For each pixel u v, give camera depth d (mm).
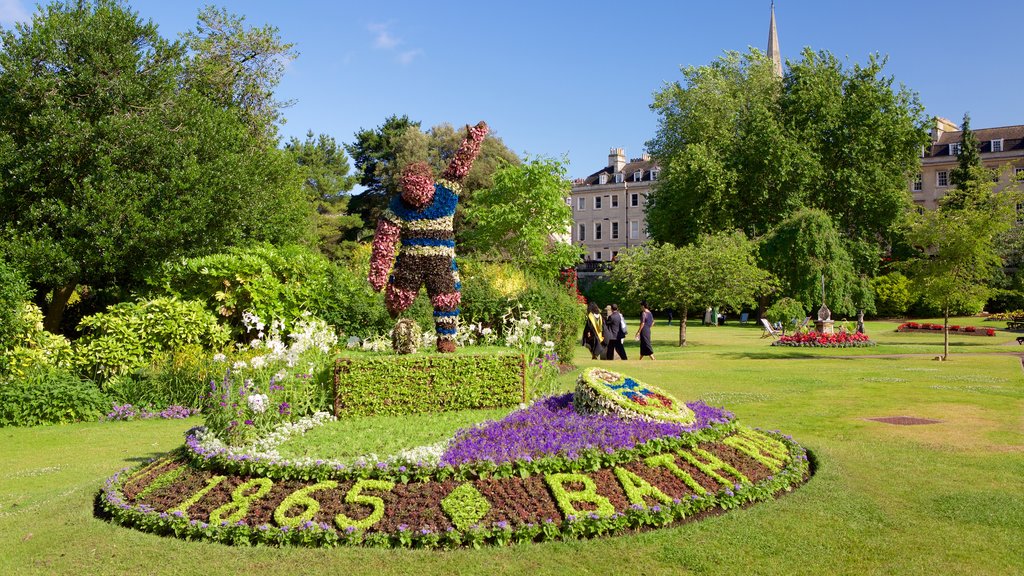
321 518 5586
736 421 8312
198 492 6207
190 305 13328
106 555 5312
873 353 22266
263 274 14844
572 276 30531
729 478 6523
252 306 14508
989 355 21047
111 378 12070
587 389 7609
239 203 17766
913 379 14969
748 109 45500
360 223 46594
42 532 5824
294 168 23578
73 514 6266
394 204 9398
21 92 15312
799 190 40156
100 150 15453
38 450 9234
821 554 5098
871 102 41281
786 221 37969
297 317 14688
